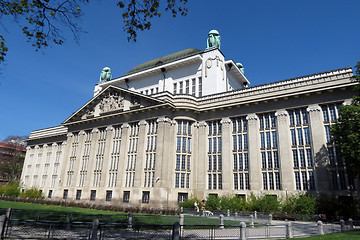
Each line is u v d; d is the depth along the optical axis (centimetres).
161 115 4078
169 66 5156
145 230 1595
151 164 3988
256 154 3531
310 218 2673
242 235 1398
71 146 5353
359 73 2658
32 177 6316
